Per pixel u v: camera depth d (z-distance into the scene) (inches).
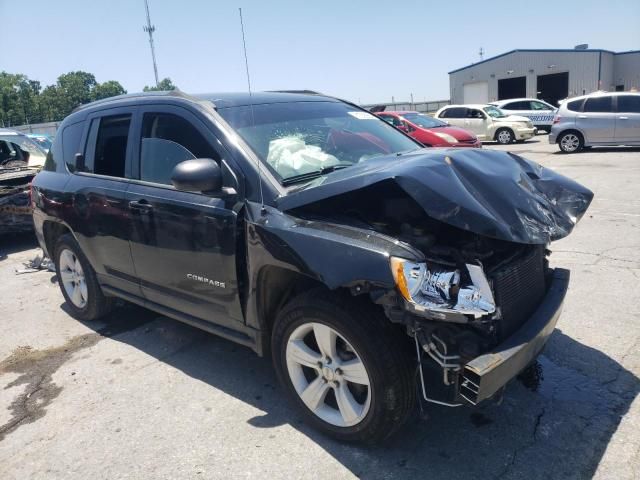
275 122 140.5
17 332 187.6
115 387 144.5
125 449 117.6
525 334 103.0
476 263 100.3
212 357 158.9
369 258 96.0
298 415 126.0
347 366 107.7
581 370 137.2
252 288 120.0
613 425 115.0
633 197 335.6
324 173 128.8
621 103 587.2
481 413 121.9
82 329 186.7
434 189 100.3
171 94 149.2
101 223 160.4
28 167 345.4
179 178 118.0
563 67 1448.1
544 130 991.6
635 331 155.6
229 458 112.3
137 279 157.2
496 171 115.8
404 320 94.8
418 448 111.5
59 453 117.9
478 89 1615.4
